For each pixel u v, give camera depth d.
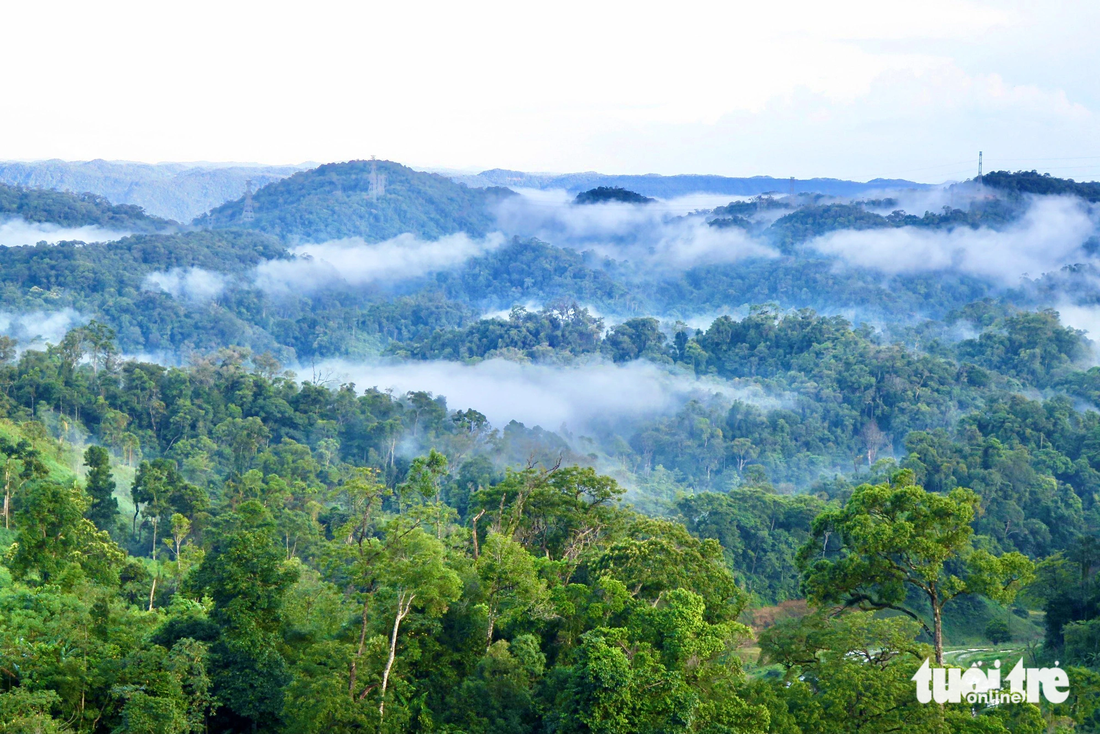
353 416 171.38
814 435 193.00
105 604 52.50
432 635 52.72
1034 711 42.16
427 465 64.38
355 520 59.56
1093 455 157.62
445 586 47.75
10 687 43.56
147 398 166.12
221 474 142.25
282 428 165.25
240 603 48.84
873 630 45.50
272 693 47.81
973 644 106.62
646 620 45.72
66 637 46.72
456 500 131.50
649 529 62.44
